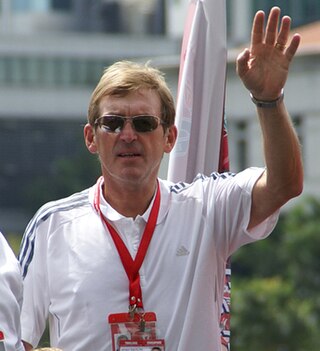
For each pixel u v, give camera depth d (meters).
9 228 139.50
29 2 160.38
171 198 9.72
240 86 75.12
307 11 112.44
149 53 136.25
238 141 78.12
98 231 9.61
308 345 54.97
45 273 9.66
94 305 9.43
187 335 9.41
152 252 9.52
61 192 136.75
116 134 9.42
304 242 68.44
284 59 9.31
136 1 155.75
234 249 9.74
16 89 137.88
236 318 54.47
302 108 79.56
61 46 137.75
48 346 9.62
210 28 10.68
